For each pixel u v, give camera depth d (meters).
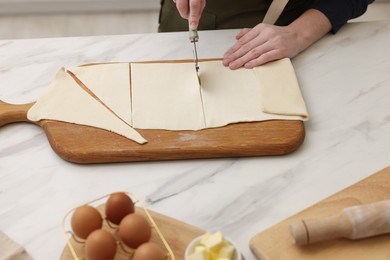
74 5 2.12
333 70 1.13
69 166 0.92
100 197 0.83
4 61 1.16
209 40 1.22
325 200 0.82
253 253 0.77
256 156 0.93
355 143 0.95
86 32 2.06
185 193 0.87
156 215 0.80
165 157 0.92
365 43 1.20
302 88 1.08
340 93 1.07
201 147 0.92
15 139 0.97
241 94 1.03
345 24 1.26
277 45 1.12
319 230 0.73
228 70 1.10
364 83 1.09
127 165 0.92
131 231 0.70
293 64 1.15
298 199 0.85
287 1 1.21
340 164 0.91
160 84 1.06
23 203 0.85
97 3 2.12
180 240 0.76
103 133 0.94
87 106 1.00
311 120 1.00
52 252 0.78
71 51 1.19
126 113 0.98
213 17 1.34
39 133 0.99
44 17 2.12
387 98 1.05
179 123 0.96
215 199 0.86
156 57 1.17
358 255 0.74
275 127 0.96
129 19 2.12
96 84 1.05
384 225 0.74
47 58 1.17
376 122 1.00
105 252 0.68
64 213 0.83
